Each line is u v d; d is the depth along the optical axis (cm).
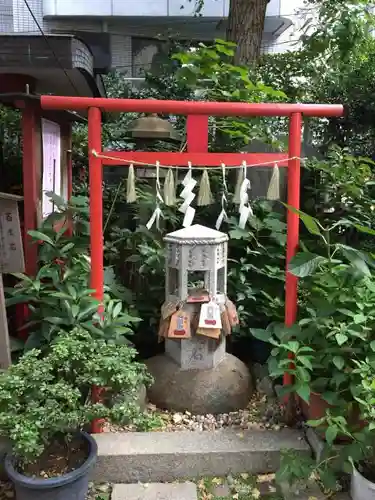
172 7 880
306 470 265
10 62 334
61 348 248
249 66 568
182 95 627
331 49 582
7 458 252
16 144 531
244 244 438
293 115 308
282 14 881
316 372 307
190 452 288
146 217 460
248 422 326
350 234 484
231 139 524
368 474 266
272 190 312
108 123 625
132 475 287
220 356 356
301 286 343
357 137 604
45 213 399
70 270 332
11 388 228
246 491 277
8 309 373
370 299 287
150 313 412
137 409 249
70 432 257
